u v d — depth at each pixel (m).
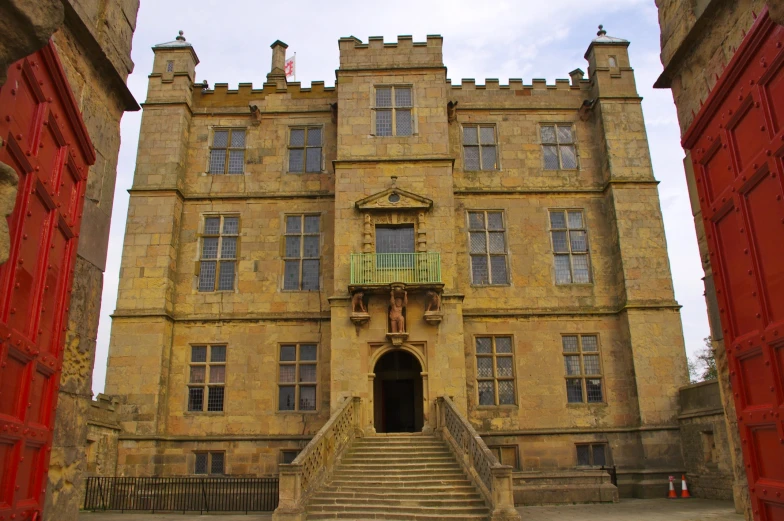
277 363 22.67
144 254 23.06
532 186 24.95
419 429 23.00
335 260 22.08
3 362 5.37
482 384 22.66
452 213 22.66
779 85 6.11
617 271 23.67
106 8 8.07
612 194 24.19
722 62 7.64
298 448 21.61
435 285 21.03
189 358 22.83
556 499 18.58
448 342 20.94
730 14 7.39
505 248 24.16
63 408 7.16
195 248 23.98
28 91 5.80
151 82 25.27
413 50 24.81
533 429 22.03
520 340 23.08
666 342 22.44
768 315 6.45
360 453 18.03
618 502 18.81
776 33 6.05
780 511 6.31
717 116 7.43
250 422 22.03
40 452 6.34
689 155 8.54
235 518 16.33
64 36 7.14
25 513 5.91
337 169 23.23
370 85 24.39
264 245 24.05
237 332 22.98
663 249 23.53
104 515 17.05
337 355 20.89
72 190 7.16
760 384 6.69
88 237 7.82
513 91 26.16
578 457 21.92
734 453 7.66
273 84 26.11
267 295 23.42
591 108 25.86
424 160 23.27
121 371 21.70
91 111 7.90
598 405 22.47
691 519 14.56
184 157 24.89
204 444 21.72
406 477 16.20
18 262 5.70
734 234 7.22
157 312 22.31
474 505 14.59
